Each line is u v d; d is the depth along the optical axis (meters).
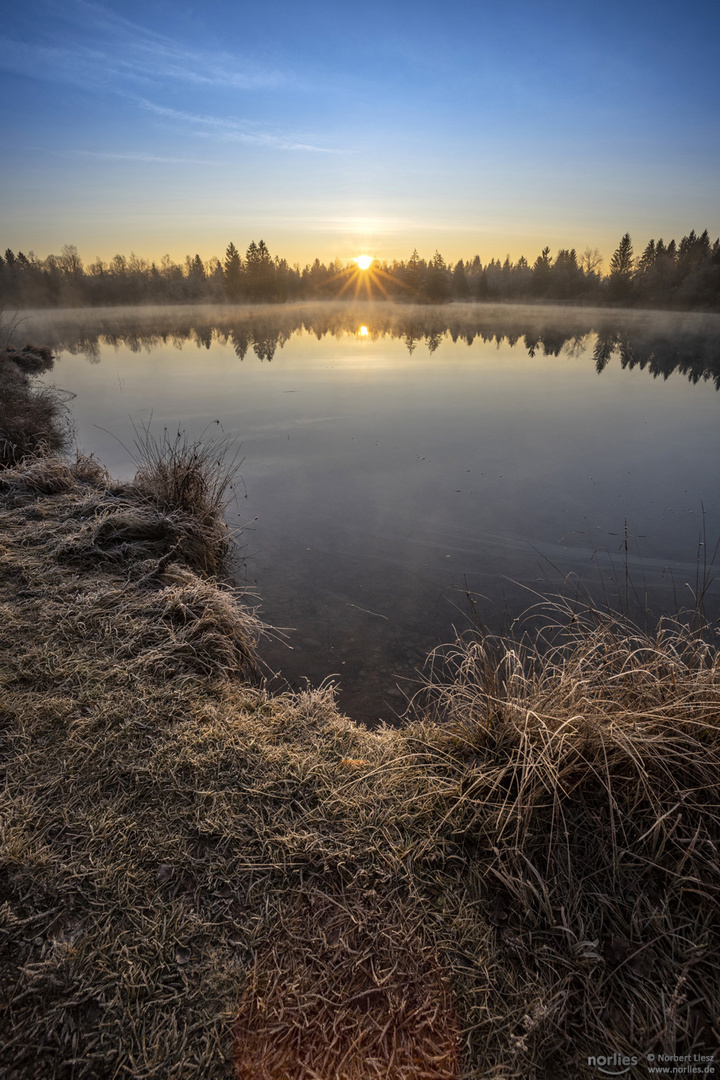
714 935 1.73
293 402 13.08
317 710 2.80
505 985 1.61
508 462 8.57
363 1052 1.46
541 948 1.70
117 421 11.29
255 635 4.12
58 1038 1.45
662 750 2.14
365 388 14.93
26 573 3.84
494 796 2.22
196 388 15.09
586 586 4.99
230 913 1.77
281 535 6.07
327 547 5.79
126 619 3.38
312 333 35.38
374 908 1.81
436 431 10.41
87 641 3.12
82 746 2.36
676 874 1.82
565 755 2.13
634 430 10.53
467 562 5.45
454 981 1.62
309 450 9.28
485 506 6.86
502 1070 1.43
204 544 5.20
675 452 9.09
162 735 2.47
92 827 2.00
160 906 1.76
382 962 1.66
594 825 2.04
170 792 2.18
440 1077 1.42
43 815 2.04
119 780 2.21
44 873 1.83
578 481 7.70
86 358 22.64
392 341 29.48
